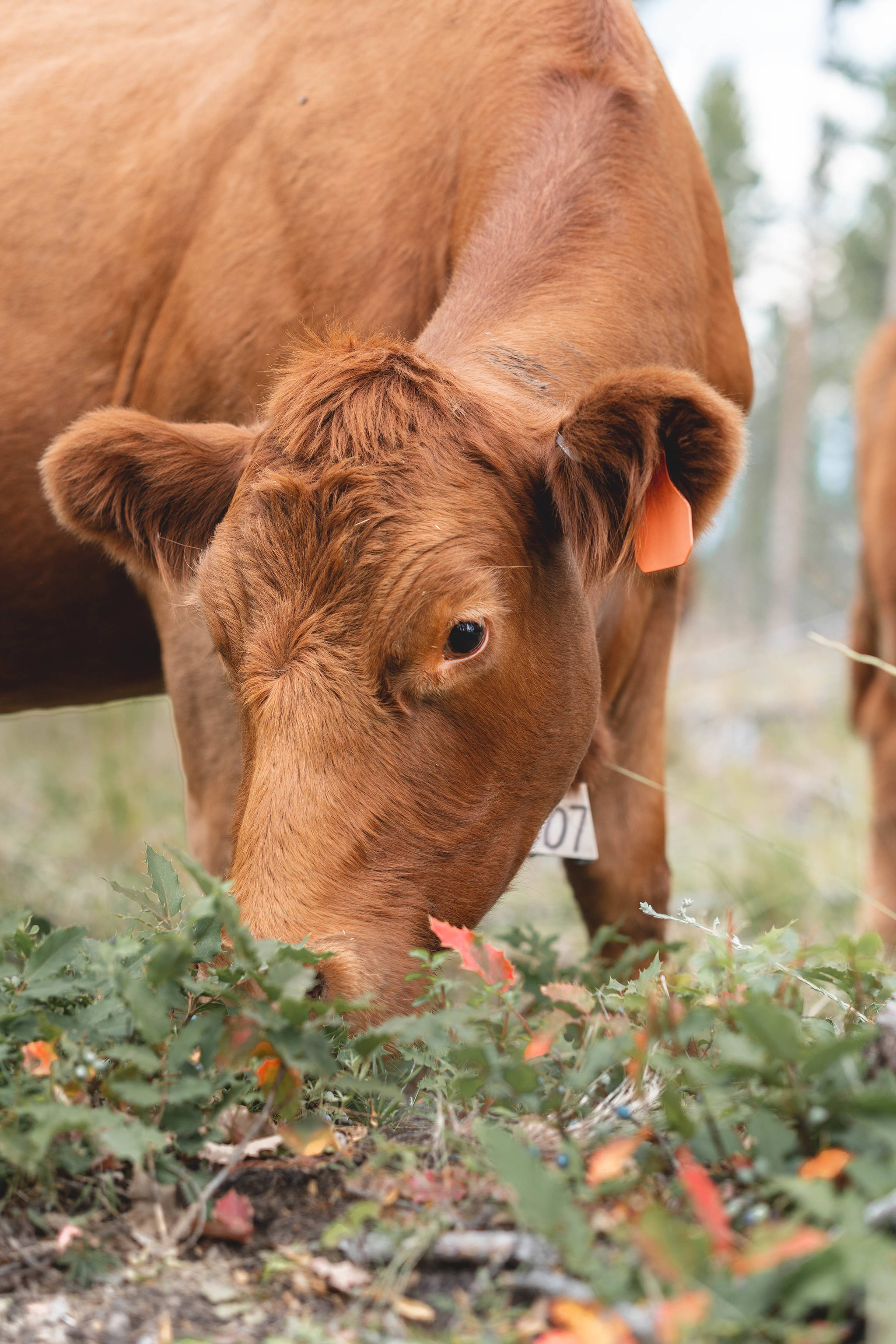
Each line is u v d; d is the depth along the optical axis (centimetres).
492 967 206
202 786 343
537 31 329
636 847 344
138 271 367
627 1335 130
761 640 1276
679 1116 162
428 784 224
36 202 383
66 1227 169
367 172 336
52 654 400
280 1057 180
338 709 217
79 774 745
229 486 263
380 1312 153
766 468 3472
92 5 424
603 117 318
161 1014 177
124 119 383
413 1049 205
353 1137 196
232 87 364
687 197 334
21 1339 151
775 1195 157
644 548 234
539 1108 187
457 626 221
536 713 242
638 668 343
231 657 233
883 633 553
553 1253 155
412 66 339
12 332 378
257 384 345
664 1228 133
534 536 242
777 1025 163
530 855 295
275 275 343
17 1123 175
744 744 864
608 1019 214
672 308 314
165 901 216
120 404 373
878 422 595
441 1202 169
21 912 219
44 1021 181
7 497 377
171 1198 176
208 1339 151
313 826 215
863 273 3181
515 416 248
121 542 275
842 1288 127
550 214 307
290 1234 172
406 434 231
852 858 560
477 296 296
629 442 227
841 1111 160
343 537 220
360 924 215
